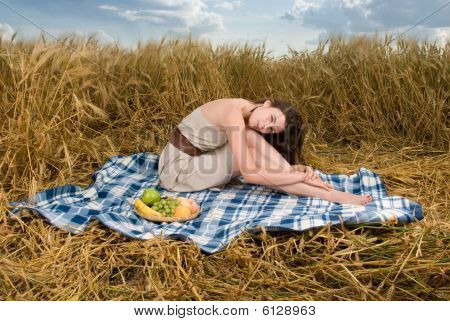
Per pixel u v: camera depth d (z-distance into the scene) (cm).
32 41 442
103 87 454
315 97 506
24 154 352
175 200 316
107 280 250
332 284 247
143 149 451
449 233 279
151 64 504
